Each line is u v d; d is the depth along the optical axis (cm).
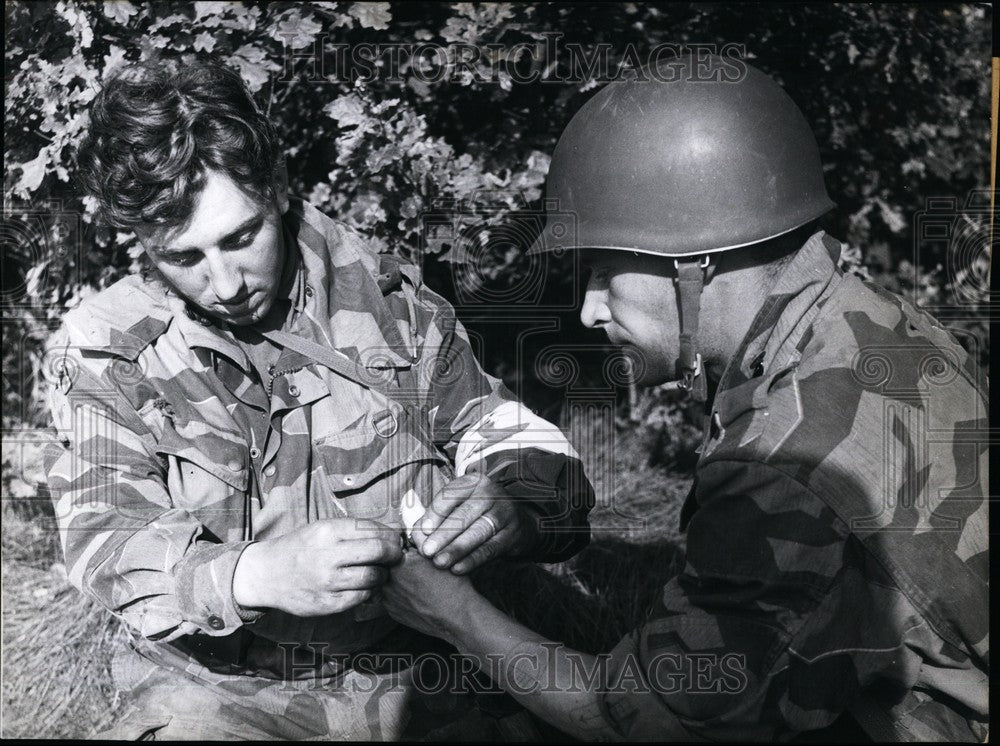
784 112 163
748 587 144
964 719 155
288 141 272
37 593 274
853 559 144
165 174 152
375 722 183
